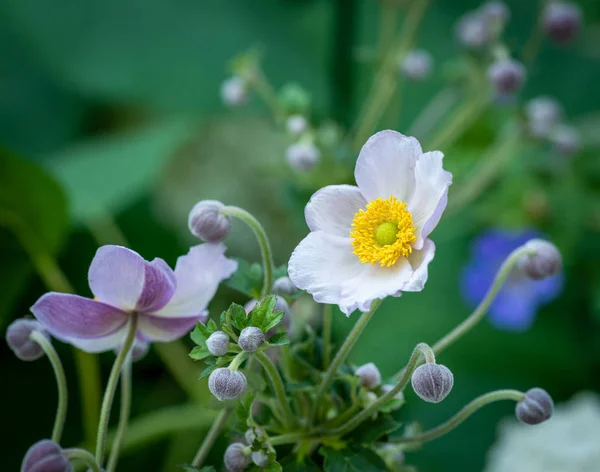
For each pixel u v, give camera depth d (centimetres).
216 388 67
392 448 74
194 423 96
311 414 71
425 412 109
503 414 109
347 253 70
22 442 104
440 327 111
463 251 117
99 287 69
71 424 106
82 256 114
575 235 110
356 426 71
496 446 104
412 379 67
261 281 72
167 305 70
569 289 113
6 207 97
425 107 126
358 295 69
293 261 69
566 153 96
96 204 112
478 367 112
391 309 112
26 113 127
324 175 89
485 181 97
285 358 72
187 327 71
